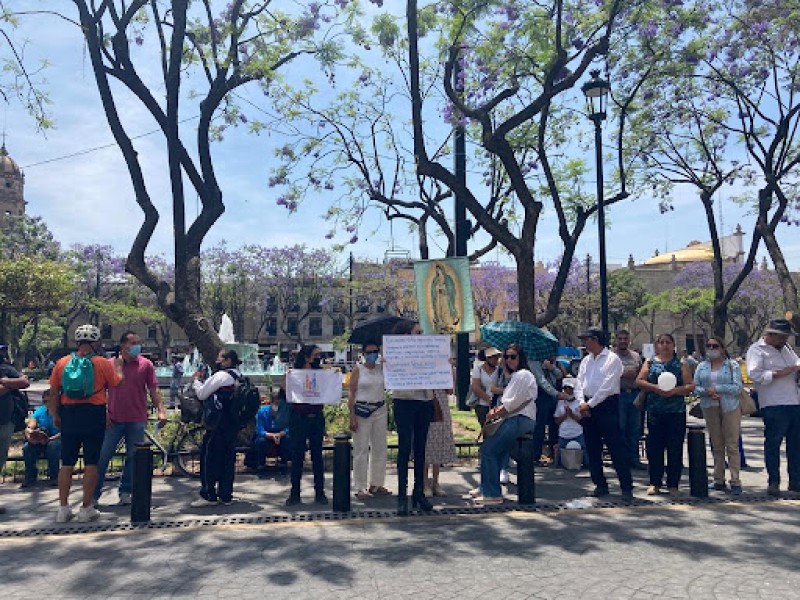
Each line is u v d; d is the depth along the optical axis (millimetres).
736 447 7258
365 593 4301
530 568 4781
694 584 4402
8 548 5426
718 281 17656
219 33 11391
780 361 7117
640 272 63375
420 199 15367
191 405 8031
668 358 7219
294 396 6906
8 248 50906
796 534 5629
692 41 13773
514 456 7012
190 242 10969
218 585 4484
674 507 6648
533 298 10586
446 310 11273
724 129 17109
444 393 7441
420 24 11094
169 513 6648
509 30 10898
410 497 7418
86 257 52688
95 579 4637
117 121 10898
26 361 53469
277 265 54844
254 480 8547
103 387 6371
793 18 13203
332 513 6520
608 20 10750
